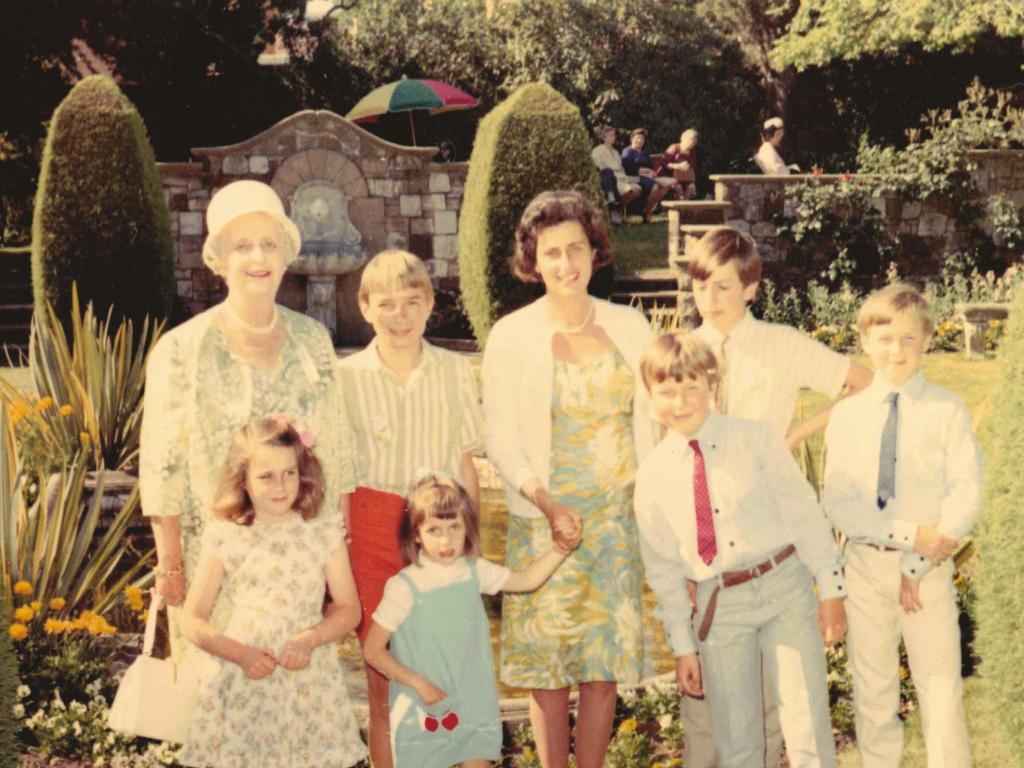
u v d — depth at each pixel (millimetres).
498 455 4535
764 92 24750
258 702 4145
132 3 21750
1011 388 4273
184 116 23672
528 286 12305
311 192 16375
